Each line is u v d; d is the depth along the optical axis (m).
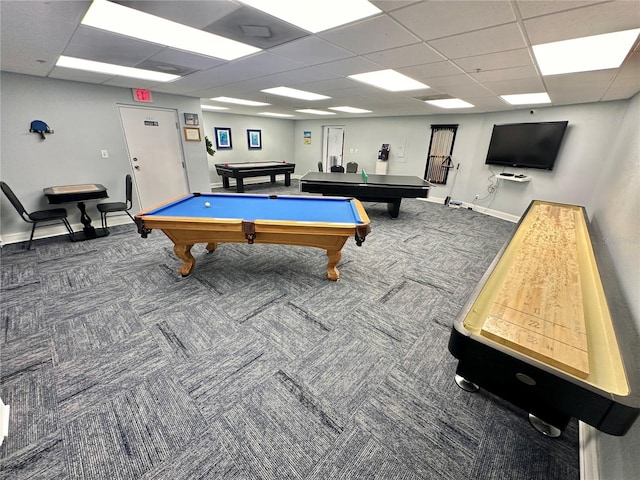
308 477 1.18
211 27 1.92
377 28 1.87
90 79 3.66
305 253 3.54
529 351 0.97
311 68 2.93
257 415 1.44
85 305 2.34
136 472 1.18
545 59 2.32
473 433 1.37
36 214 3.46
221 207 2.94
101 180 4.29
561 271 1.60
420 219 5.30
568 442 1.34
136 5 1.62
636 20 1.56
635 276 1.47
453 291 2.71
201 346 1.90
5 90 3.31
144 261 3.20
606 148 4.08
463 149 6.38
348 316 2.28
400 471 1.21
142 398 1.51
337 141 9.16
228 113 8.11
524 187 5.19
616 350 0.99
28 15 1.73
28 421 1.37
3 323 2.09
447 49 2.21
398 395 1.57
